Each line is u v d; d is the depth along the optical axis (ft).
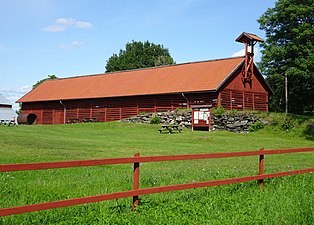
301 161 64.39
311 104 172.96
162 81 156.04
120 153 67.62
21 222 23.35
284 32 160.76
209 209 27.45
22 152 62.54
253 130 119.24
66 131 122.62
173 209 26.84
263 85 155.84
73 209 26.63
